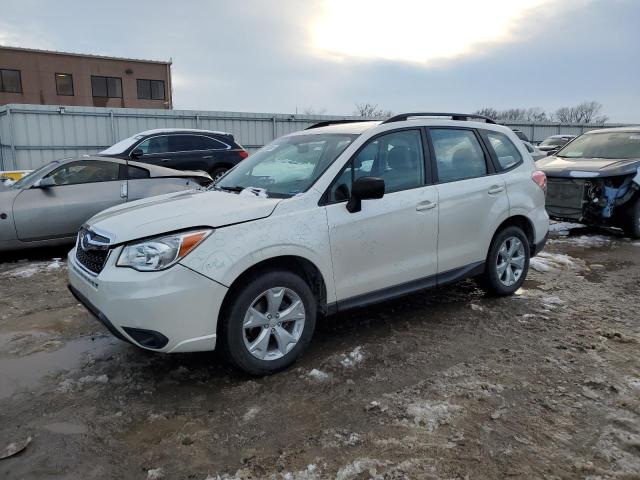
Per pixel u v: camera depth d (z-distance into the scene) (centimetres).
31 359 391
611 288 569
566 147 988
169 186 764
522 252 527
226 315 336
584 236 869
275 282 348
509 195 502
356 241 388
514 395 330
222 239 330
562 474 254
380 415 308
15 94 3725
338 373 362
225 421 305
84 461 270
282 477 254
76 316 485
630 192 814
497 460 265
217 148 1304
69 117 1934
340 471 257
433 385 344
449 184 454
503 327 448
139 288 312
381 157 418
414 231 423
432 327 448
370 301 407
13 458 272
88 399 332
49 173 707
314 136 448
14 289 568
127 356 394
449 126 477
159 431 296
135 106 4109
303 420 305
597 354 393
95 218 386
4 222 655
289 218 358
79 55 3853
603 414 307
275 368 357
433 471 257
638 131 920
